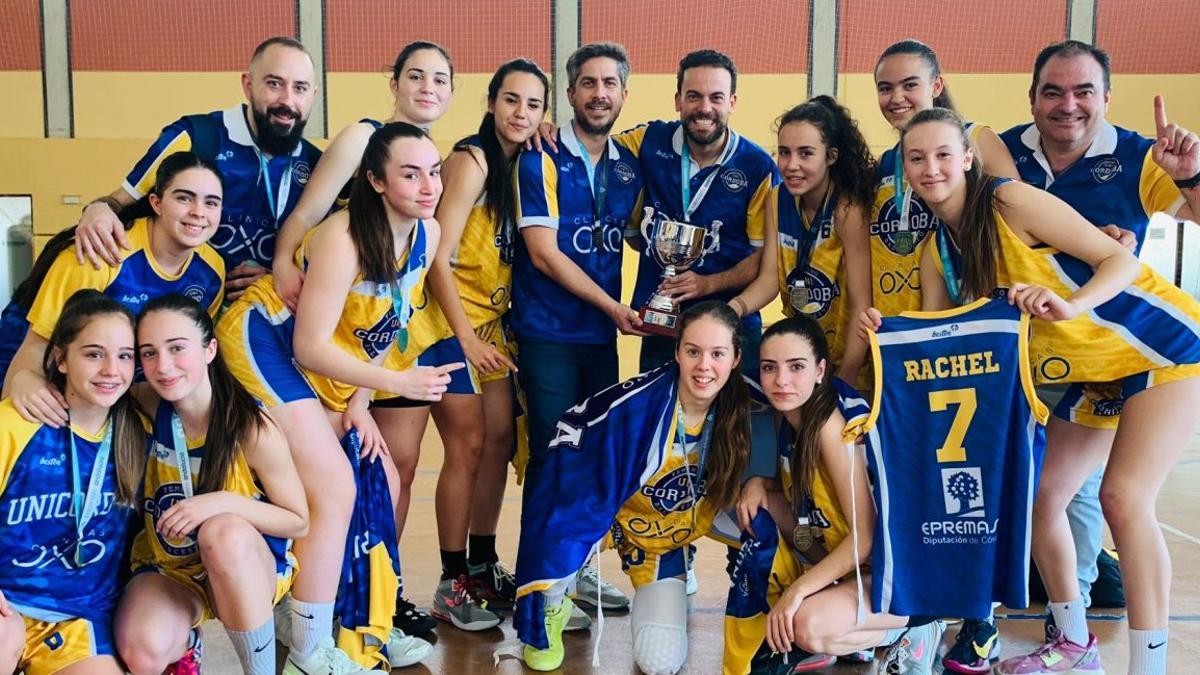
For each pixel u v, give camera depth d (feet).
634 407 9.62
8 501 7.80
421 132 9.03
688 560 12.06
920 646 9.24
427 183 8.92
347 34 33.22
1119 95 34.06
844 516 9.09
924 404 8.84
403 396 9.95
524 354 11.57
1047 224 8.79
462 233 11.14
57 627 8.00
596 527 9.57
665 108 34.12
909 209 9.78
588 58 11.30
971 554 8.74
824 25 33.99
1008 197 8.91
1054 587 9.65
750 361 11.76
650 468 9.55
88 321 7.77
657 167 12.01
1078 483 9.68
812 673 9.77
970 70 34.17
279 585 8.65
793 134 10.23
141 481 8.34
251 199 10.23
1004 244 8.93
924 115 9.00
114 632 8.16
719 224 11.84
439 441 25.12
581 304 11.49
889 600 8.87
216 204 9.12
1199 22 33.73
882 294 10.16
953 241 9.31
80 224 9.02
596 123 11.43
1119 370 8.90
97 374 7.76
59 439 7.98
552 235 11.27
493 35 33.55
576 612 11.02
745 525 9.47
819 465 9.06
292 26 33.06
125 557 8.46
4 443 7.77
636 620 9.89
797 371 9.09
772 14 33.96
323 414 9.31
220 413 8.36
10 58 32.58
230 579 8.08
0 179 32.76
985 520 8.71
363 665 9.45
